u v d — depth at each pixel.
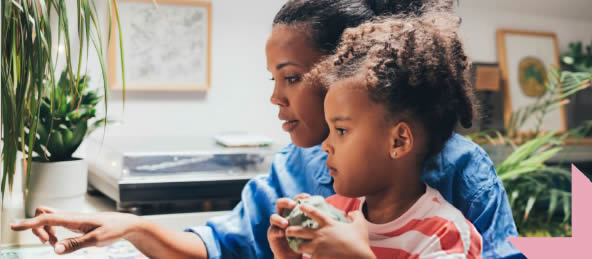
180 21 2.61
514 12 3.23
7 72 0.73
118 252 0.90
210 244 0.79
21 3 0.77
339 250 0.51
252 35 2.76
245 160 1.27
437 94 0.58
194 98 2.69
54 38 1.78
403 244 0.59
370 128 0.56
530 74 3.21
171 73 2.61
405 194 0.61
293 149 0.87
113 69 2.48
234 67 2.75
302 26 0.67
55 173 1.11
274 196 0.84
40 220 0.67
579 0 3.34
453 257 0.55
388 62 0.56
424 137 0.58
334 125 0.58
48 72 0.78
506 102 3.12
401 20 0.62
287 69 0.68
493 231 0.68
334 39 0.67
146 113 2.60
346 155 0.57
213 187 1.20
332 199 0.73
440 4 0.66
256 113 2.80
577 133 2.69
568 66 3.33
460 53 0.61
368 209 0.65
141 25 2.54
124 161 1.17
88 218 0.68
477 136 2.02
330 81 0.59
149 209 1.24
